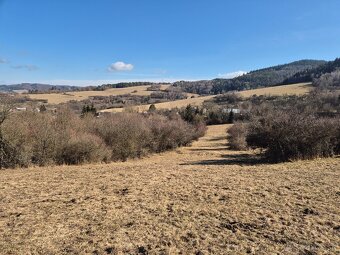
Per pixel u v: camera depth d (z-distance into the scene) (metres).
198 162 15.38
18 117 14.91
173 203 6.63
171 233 5.12
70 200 7.02
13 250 4.60
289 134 13.02
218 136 45.16
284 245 4.64
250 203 6.50
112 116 23.11
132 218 5.81
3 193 7.70
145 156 22.77
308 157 12.79
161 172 10.41
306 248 4.54
